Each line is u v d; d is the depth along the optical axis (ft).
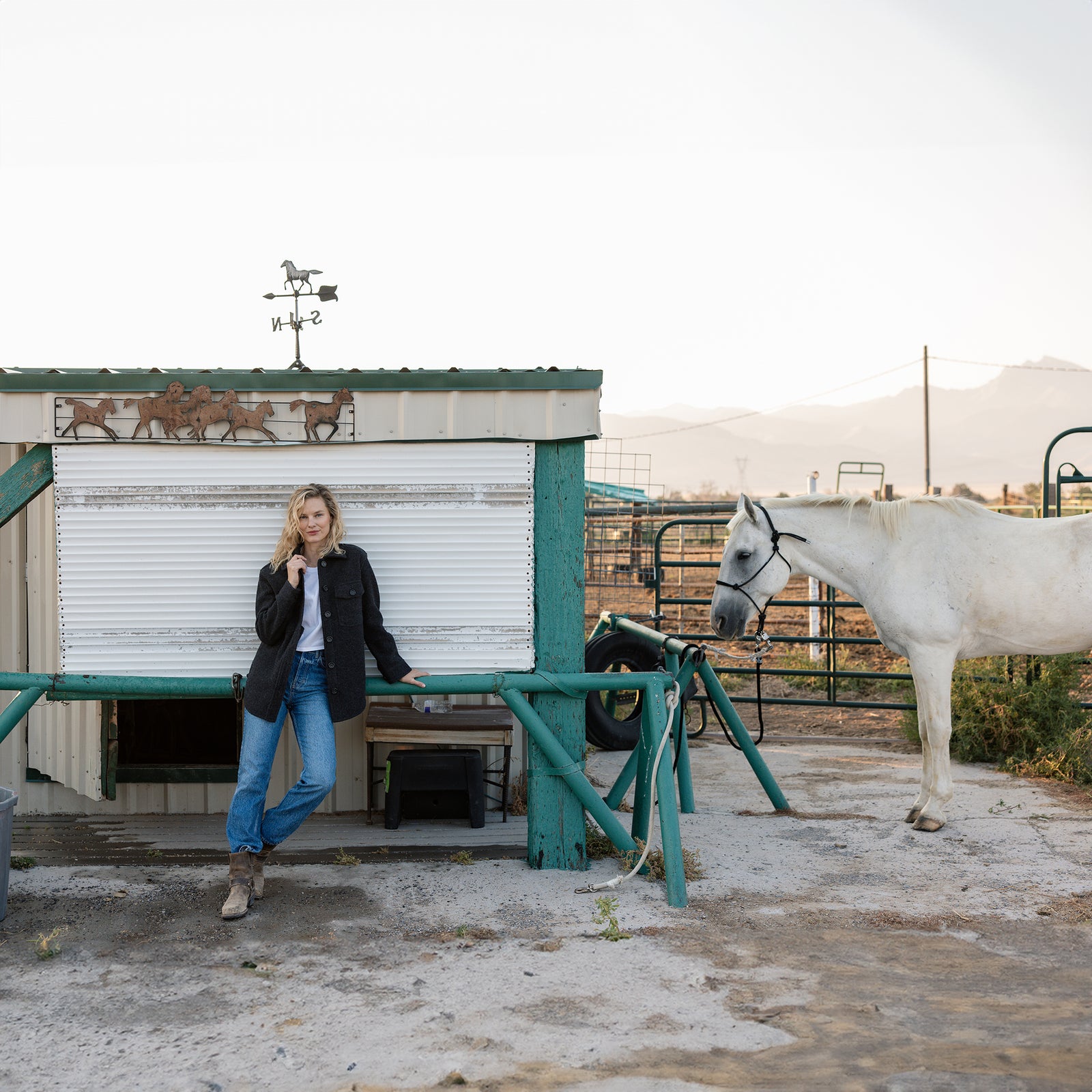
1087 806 19.22
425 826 17.88
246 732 13.42
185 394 14.37
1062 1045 9.78
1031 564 17.33
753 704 31.22
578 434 14.56
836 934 12.69
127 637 14.56
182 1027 10.11
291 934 12.59
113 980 11.25
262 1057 9.53
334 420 14.42
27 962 11.76
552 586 14.84
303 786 13.29
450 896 13.97
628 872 14.89
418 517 14.64
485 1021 10.23
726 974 11.42
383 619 14.34
